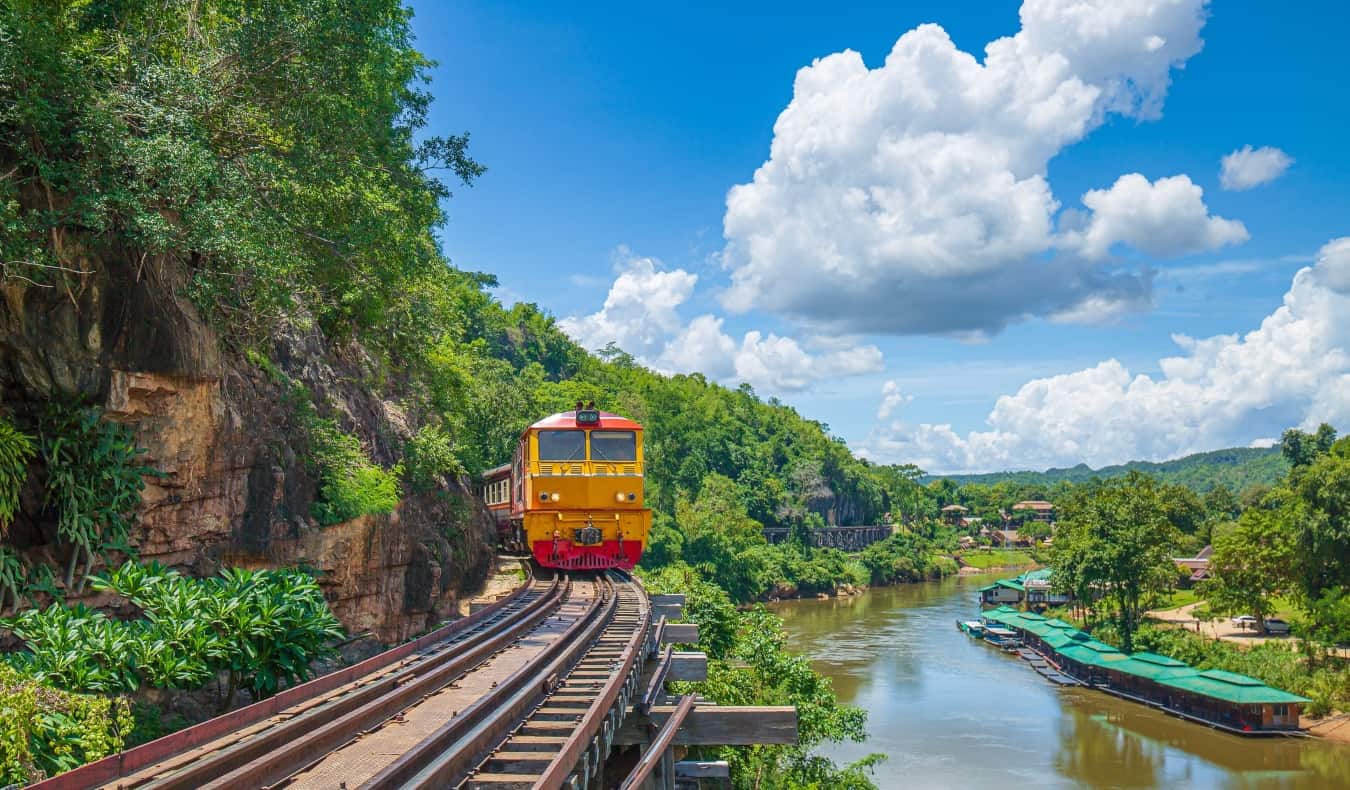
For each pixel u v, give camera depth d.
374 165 18.03
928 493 199.25
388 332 27.58
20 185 11.06
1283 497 69.31
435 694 10.55
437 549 23.58
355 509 17.98
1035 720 42.66
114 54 13.04
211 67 14.75
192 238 12.46
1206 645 54.88
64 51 11.44
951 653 60.44
